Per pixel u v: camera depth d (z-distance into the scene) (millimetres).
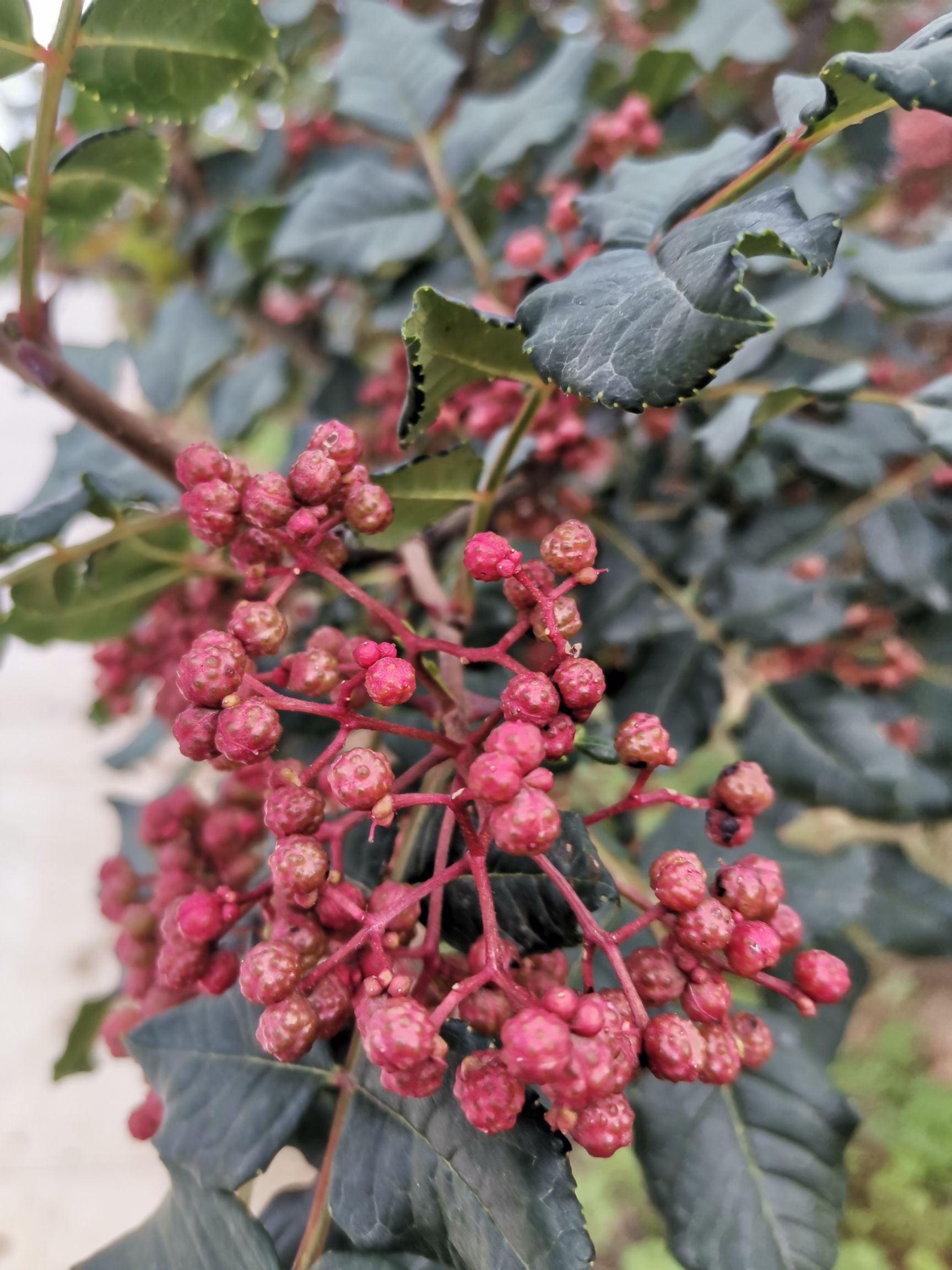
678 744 142
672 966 77
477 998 76
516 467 117
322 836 82
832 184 144
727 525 158
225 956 88
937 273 136
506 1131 78
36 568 121
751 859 83
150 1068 94
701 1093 99
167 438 121
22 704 419
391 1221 79
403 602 128
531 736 69
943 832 258
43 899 336
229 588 146
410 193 150
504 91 217
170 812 126
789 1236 92
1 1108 283
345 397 201
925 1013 314
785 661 165
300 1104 88
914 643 164
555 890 84
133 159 112
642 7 206
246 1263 84
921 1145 277
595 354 72
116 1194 261
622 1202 272
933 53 68
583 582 80
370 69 155
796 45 188
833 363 157
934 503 165
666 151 166
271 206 163
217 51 101
